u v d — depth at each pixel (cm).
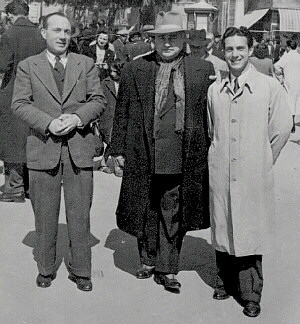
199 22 2053
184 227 504
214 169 477
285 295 514
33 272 548
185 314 473
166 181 511
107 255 600
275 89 464
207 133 502
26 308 476
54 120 480
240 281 479
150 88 501
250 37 460
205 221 511
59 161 496
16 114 491
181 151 503
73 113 488
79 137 495
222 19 2812
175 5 2367
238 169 466
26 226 681
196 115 498
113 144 522
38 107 493
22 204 770
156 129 501
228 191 471
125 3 2733
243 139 464
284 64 1432
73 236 509
